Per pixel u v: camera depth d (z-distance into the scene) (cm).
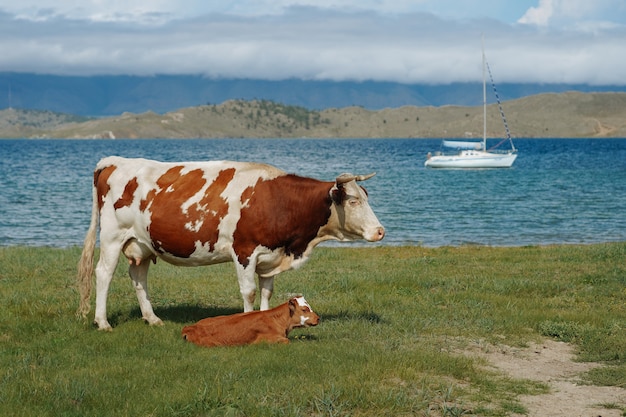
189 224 1046
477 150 10569
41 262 1886
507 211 4297
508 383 867
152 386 799
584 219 3900
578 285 1584
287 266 1071
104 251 1109
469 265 1920
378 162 12106
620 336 1116
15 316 1168
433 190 5941
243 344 981
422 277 1656
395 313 1252
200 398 743
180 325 1111
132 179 1089
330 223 1051
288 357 905
